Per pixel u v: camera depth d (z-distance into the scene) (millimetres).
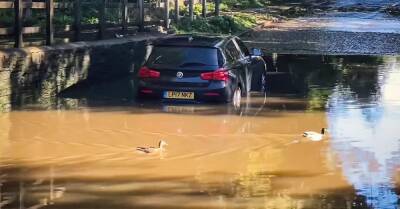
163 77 20844
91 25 28438
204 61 20750
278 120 18844
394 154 14836
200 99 20656
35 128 17266
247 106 21094
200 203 11227
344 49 43719
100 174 13023
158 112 19688
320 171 13367
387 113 20016
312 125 18188
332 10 95312
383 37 54156
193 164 13859
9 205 11016
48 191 11859
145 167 13570
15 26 21438
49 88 22672
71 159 14141
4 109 19781
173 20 45688
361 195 11766
